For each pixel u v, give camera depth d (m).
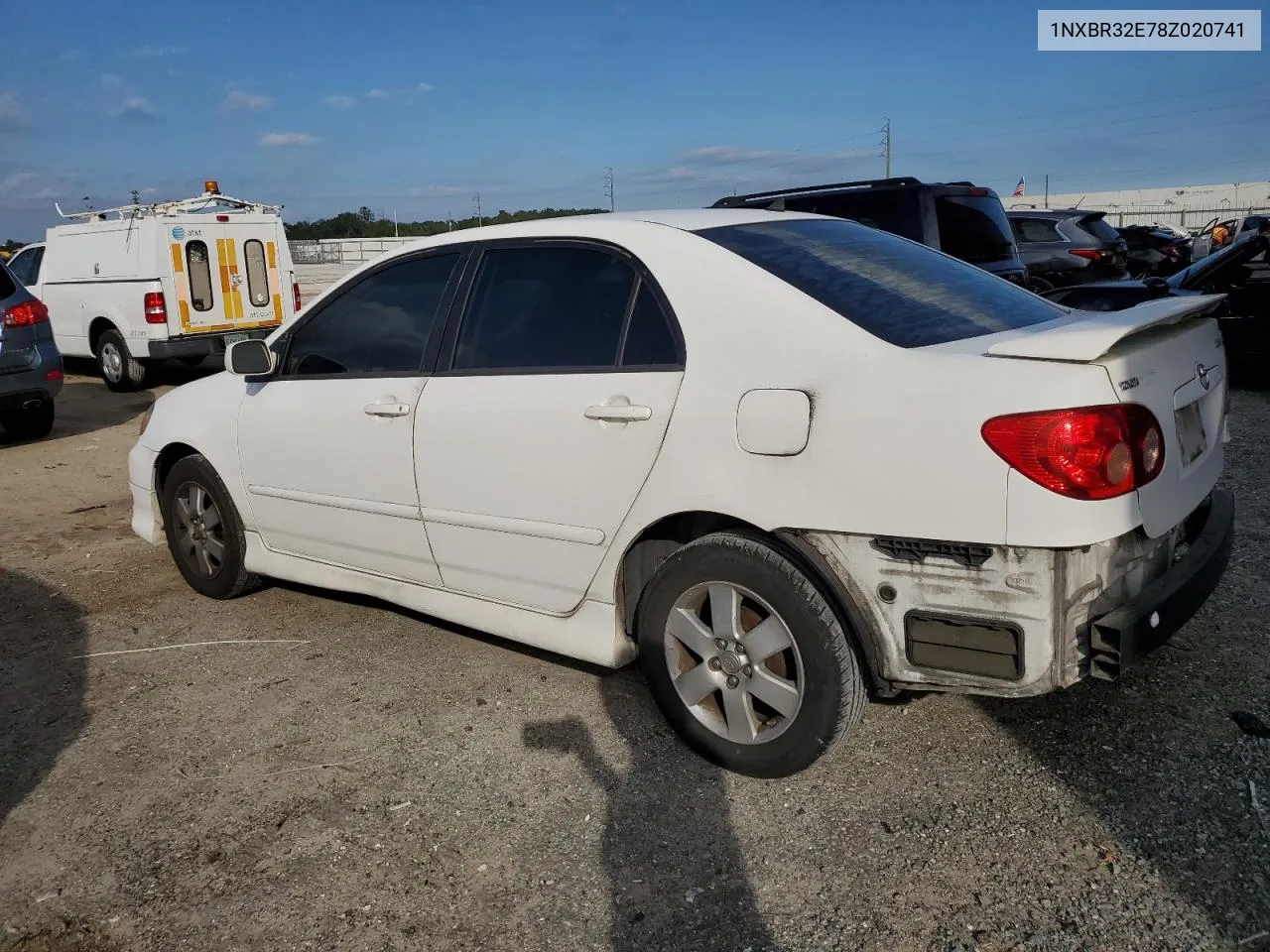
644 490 3.07
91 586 5.14
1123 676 3.54
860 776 3.04
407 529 3.81
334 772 3.24
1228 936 2.30
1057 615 2.49
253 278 12.17
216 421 4.55
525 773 3.18
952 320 3.00
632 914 2.51
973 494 2.50
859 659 2.83
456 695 3.74
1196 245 11.35
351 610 4.67
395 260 3.98
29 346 8.49
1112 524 2.46
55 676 4.05
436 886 2.66
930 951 2.33
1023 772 3.01
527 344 3.45
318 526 4.18
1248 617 3.96
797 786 3.02
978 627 2.57
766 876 2.63
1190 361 2.92
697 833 2.82
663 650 3.17
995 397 2.48
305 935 2.50
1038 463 2.42
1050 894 2.48
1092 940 2.32
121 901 2.65
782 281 2.98
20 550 5.79
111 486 7.38
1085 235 14.63
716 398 2.91
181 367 14.40
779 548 2.86
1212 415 3.13
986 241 8.19
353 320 4.07
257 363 4.17
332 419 3.99
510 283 3.57
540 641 3.51
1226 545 2.99
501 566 3.54
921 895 2.51
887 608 2.69
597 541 3.23
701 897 2.56
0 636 4.50
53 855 2.86
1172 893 2.46
